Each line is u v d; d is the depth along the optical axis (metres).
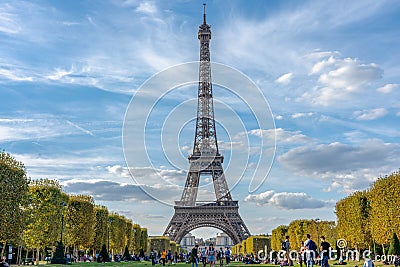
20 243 124.50
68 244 149.88
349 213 144.25
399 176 116.44
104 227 173.50
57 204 133.25
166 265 136.88
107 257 152.38
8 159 109.06
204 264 104.00
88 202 153.50
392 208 115.25
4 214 102.38
